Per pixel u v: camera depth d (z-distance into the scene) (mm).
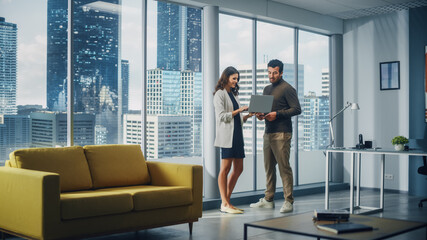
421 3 6750
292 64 7418
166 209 4176
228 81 5402
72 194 3779
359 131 7812
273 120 5621
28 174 3553
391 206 6027
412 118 7000
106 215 3756
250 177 6789
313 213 3434
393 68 7395
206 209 5727
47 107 4770
